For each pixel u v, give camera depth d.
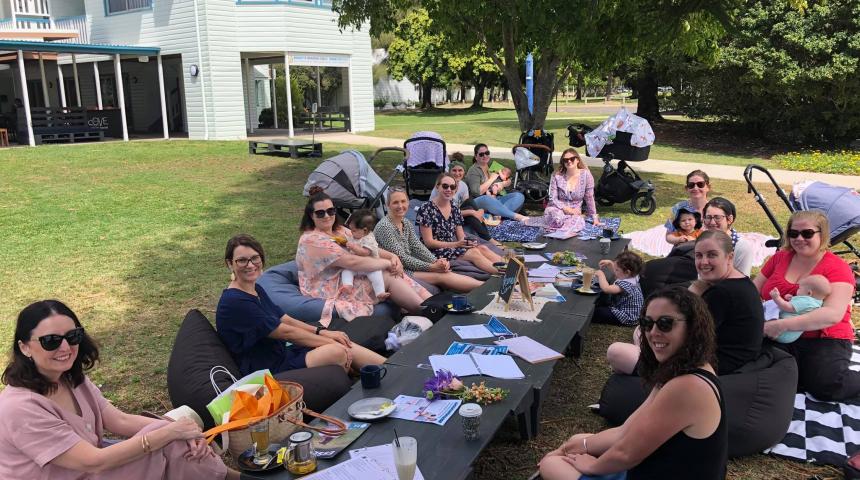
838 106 17.03
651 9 10.32
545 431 3.74
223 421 2.81
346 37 23.11
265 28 20.89
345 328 4.38
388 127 27.05
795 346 3.97
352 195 8.67
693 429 2.29
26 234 8.65
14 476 2.41
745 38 16.69
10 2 23.39
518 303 4.58
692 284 3.53
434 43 41.19
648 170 14.48
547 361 3.55
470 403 2.85
